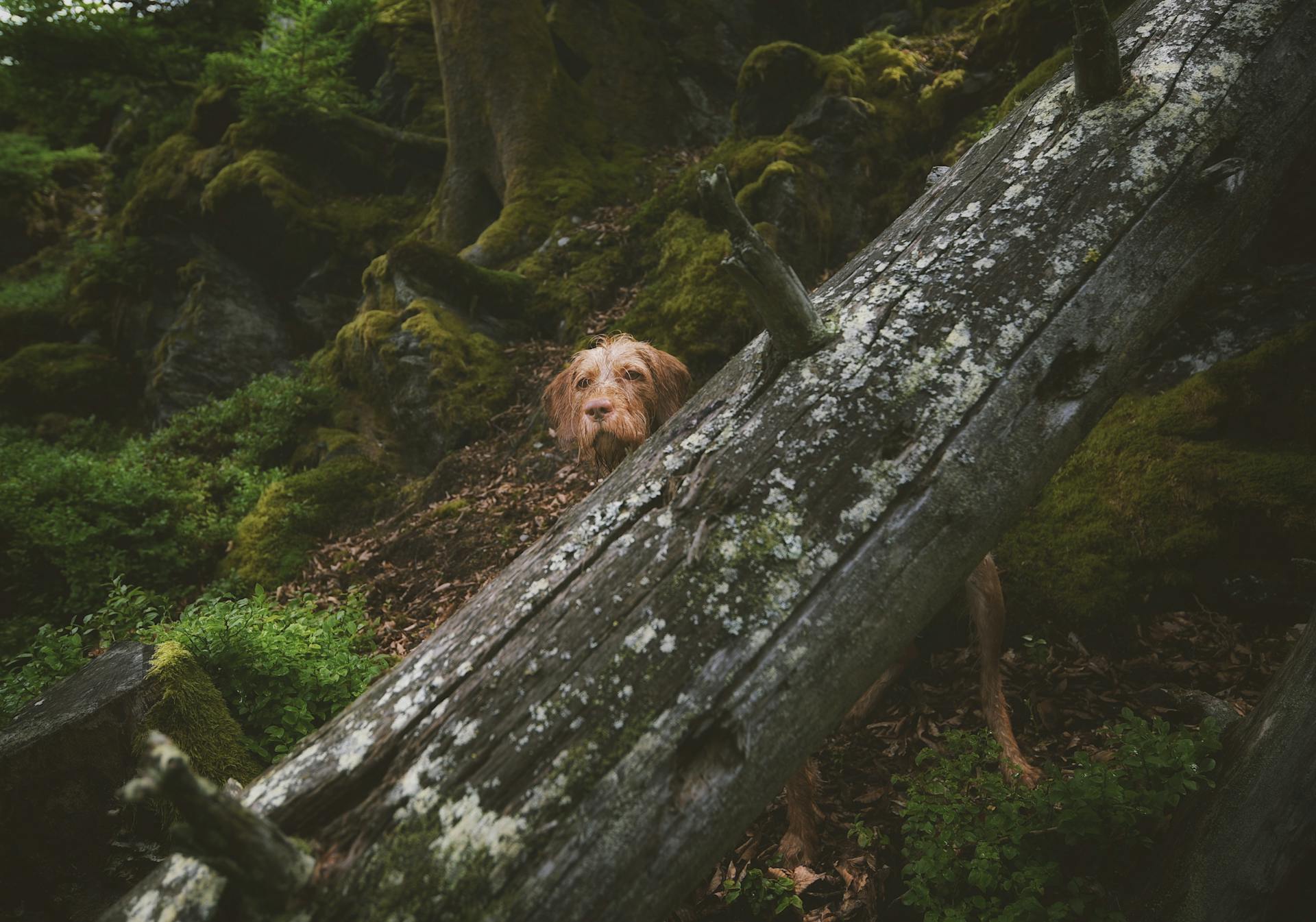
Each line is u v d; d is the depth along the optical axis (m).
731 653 1.53
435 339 7.24
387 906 1.30
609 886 1.37
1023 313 1.88
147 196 10.52
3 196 14.77
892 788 3.12
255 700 3.18
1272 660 3.19
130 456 7.80
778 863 2.85
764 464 1.71
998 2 8.72
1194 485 3.65
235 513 6.89
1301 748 2.13
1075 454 4.07
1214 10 2.40
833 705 1.61
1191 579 3.53
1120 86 2.20
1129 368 1.97
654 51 10.62
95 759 2.58
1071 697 3.35
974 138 6.98
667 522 1.68
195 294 9.66
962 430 1.76
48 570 6.14
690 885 1.49
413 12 11.73
